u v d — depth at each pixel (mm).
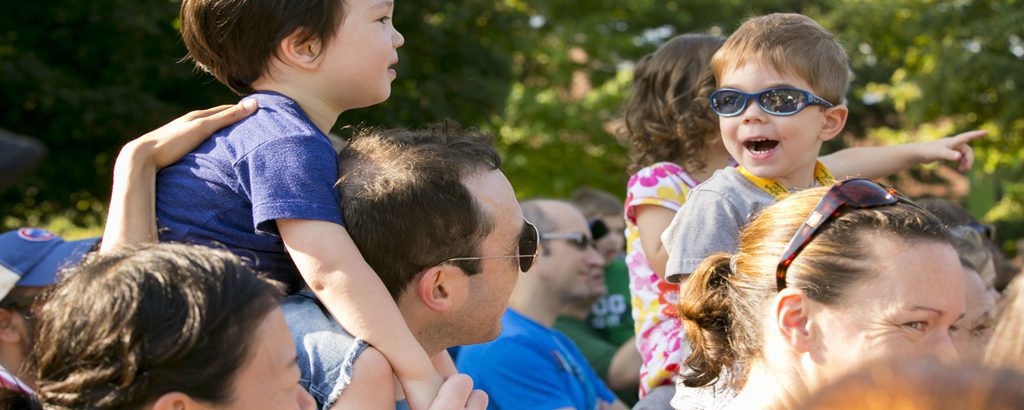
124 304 1587
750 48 2627
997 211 17562
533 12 22047
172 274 1619
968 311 2961
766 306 1952
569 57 23219
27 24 13195
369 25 2213
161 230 2078
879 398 959
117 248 1744
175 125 2178
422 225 2037
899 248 1844
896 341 1814
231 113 2156
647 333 2920
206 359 1594
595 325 5516
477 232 2080
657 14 23953
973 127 15992
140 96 12898
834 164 3164
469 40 16891
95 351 1583
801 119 2578
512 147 22500
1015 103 15172
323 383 1916
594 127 21812
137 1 12727
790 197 2045
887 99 18594
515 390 3703
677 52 3094
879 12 16391
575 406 3889
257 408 1646
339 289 1937
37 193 13609
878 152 3182
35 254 2787
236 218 2057
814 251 1894
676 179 2936
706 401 2209
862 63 17922
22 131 13062
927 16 15867
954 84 15367
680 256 2529
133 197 2066
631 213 3006
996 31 15336
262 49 2186
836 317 1853
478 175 2127
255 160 2020
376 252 2045
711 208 2547
